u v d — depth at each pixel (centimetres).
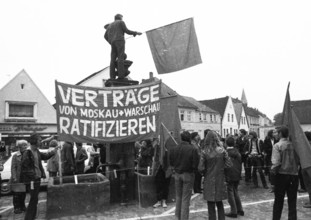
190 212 627
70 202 613
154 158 694
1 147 1994
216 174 490
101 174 750
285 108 543
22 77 2888
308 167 505
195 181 838
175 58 813
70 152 775
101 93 718
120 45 804
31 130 2859
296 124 514
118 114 720
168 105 743
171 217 587
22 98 2859
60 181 666
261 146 962
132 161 750
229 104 5412
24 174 573
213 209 499
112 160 745
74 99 689
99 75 3469
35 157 591
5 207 716
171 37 820
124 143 748
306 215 588
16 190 629
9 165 943
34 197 575
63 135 668
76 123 684
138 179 702
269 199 730
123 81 798
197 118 4391
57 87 673
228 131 5272
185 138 548
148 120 725
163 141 669
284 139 512
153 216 597
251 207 655
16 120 2795
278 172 504
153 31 828
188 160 529
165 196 673
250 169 948
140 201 685
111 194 716
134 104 730
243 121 6106
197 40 814
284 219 564
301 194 786
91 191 630
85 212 621
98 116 708
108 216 602
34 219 587
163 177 673
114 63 829
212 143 501
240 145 1030
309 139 692
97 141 698
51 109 3014
